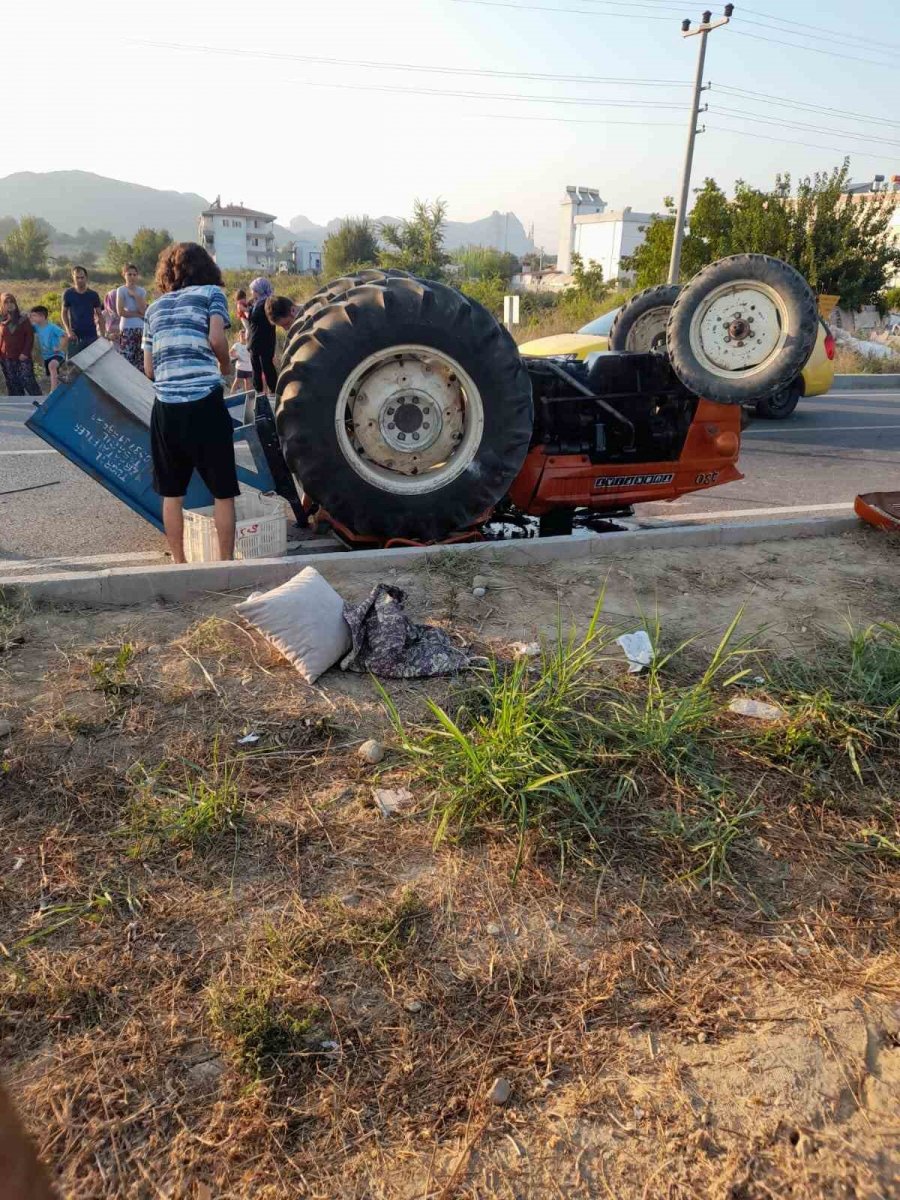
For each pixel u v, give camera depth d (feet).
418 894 8.15
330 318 15.58
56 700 10.94
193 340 14.79
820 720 11.07
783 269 17.15
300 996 6.95
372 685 11.77
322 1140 5.88
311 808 9.28
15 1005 6.80
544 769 9.61
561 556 16.61
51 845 8.54
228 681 11.62
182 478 15.75
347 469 16.07
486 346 15.88
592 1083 6.35
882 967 7.55
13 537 20.03
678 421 18.80
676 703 11.25
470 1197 5.57
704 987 7.26
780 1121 6.12
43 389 47.44
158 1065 6.34
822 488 26.94
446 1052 6.56
